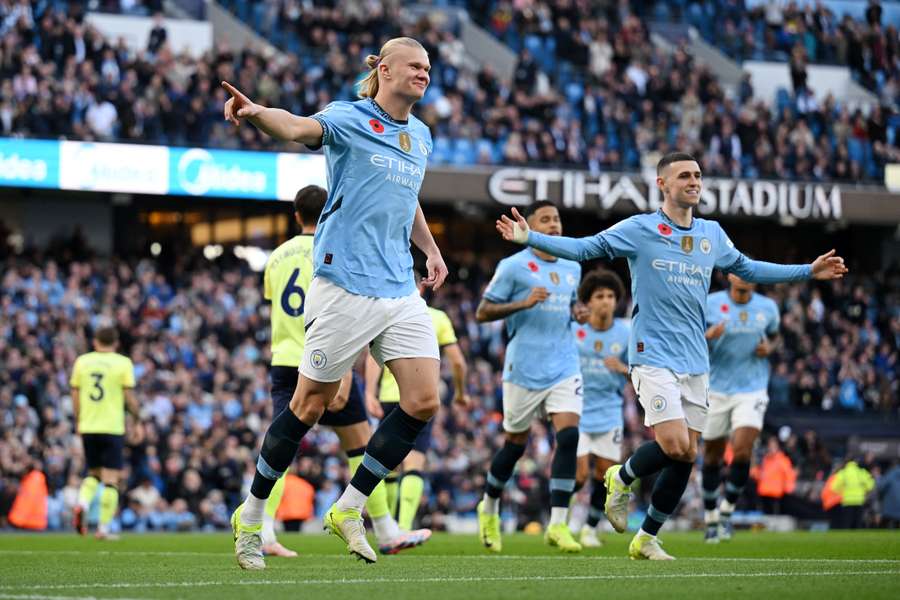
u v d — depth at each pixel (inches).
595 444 546.3
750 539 600.7
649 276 364.8
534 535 743.7
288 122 279.9
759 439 1127.0
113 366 622.2
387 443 298.0
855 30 1579.7
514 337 472.4
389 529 409.7
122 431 626.5
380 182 293.4
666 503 371.9
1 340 978.1
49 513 864.3
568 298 472.4
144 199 1270.9
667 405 360.8
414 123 305.4
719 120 1315.2
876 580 276.2
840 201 1296.8
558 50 1417.3
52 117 1067.9
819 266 368.5
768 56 1557.6
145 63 1151.6
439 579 280.8
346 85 1248.8
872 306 1381.6
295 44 1330.0
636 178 1243.2
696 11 1566.2
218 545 545.0
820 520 1043.9
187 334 1084.5
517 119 1267.2
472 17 1486.2
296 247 419.5
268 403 987.3
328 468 920.9
